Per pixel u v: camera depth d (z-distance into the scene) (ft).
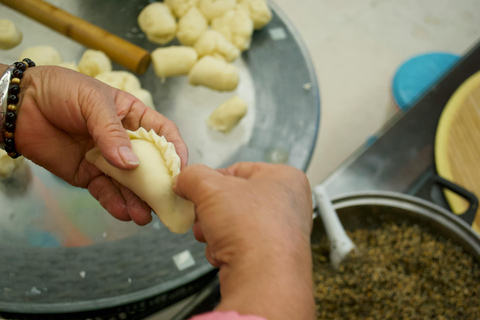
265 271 1.37
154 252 2.87
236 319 1.16
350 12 6.84
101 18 4.10
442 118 3.80
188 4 4.19
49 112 2.17
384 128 3.81
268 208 1.56
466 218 3.16
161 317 3.64
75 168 2.48
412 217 3.10
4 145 2.31
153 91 3.84
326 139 5.78
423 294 2.97
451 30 6.88
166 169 2.08
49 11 3.64
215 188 1.61
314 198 3.04
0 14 3.91
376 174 3.52
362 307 2.92
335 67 6.30
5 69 2.15
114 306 2.57
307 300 1.34
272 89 3.89
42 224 2.96
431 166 3.61
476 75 4.13
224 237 1.53
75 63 3.83
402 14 6.93
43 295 2.57
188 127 3.69
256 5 4.05
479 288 2.93
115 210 2.39
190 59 3.79
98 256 2.82
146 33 4.06
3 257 2.74
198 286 2.92
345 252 2.94
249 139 3.65
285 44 4.14
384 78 6.30
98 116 2.00
